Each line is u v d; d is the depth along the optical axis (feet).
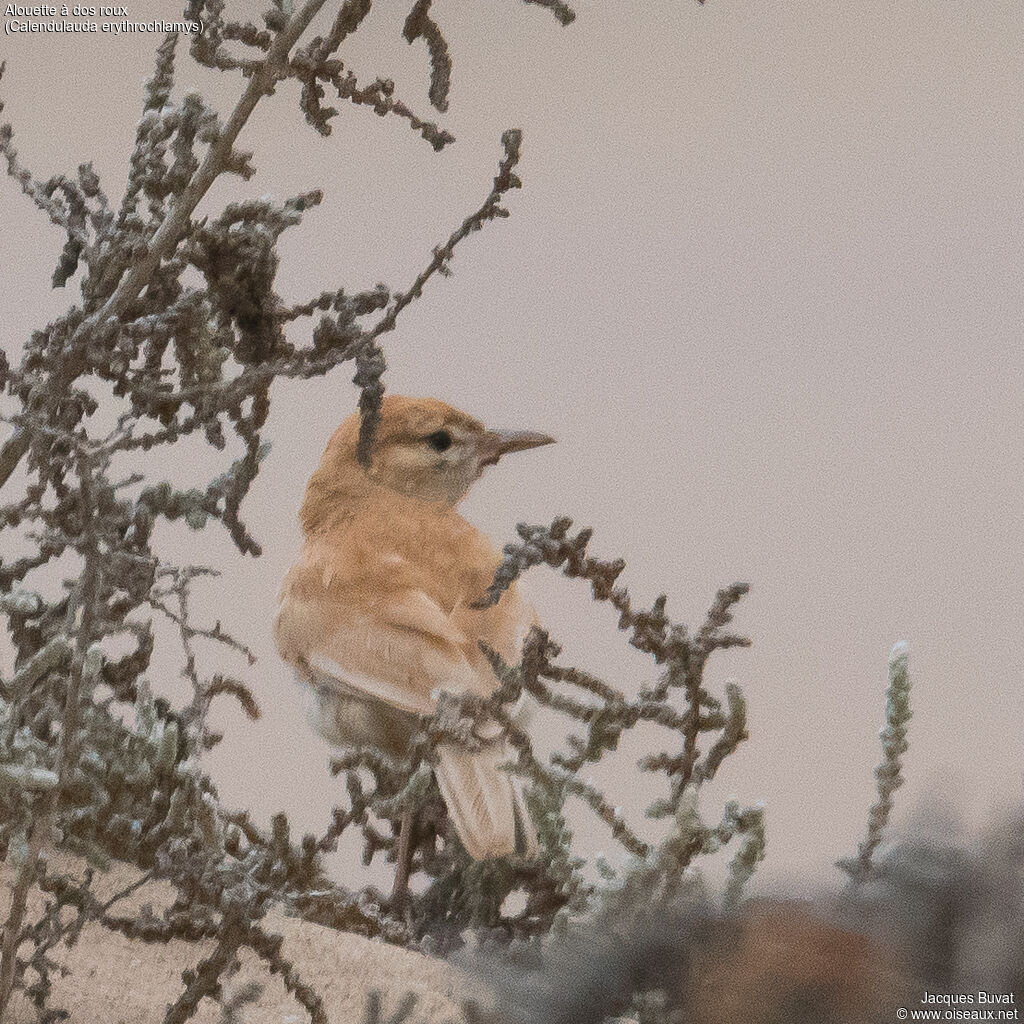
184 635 20.86
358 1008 22.97
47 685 25.88
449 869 33.42
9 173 26.02
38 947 20.45
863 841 12.43
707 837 19.27
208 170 24.47
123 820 26.86
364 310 23.99
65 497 25.00
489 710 21.02
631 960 7.25
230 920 19.99
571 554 20.85
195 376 24.72
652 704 21.01
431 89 24.17
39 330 25.26
